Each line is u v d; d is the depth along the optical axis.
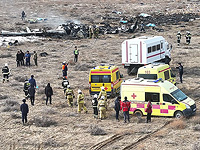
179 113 80.06
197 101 95.44
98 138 70.62
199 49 187.88
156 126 76.44
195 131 72.56
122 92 84.56
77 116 85.25
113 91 98.19
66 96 93.31
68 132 74.38
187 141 67.38
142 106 83.00
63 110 90.69
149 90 82.19
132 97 83.75
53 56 174.00
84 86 114.75
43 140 70.06
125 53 125.25
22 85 118.56
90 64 153.88
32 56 175.38
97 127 74.38
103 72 97.75
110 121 81.25
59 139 70.50
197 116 81.38
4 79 120.19
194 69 139.75
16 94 106.69
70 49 195.00
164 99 81.31
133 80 84.81
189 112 79.50
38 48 196.25
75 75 134.25
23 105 78.38
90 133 73.38
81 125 77.69
